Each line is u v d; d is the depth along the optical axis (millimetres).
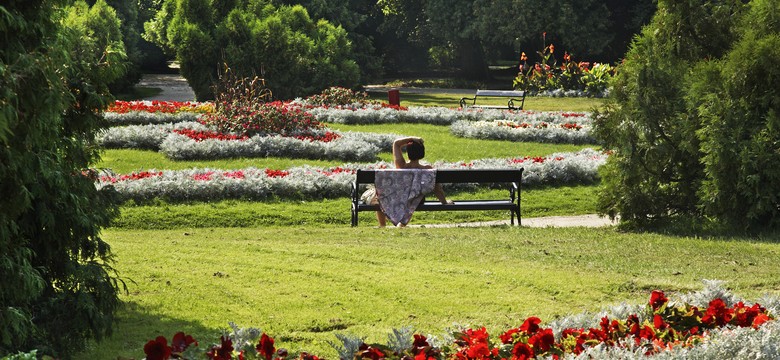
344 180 13984
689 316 5430
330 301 6852
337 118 23328
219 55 32469
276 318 6410
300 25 36812
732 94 9930
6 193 4855
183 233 10594
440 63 51000
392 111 24156
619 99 10984
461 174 11375
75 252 5691
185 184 13086
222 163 16500
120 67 5859
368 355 4562
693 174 10688
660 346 4715
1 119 4199
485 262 8195
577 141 20312
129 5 40719
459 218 12703
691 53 10953
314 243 9336
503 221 12453
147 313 6551
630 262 8141
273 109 19156
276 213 12422
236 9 32875
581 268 7930
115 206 6109
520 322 6301
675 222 10641
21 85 4586
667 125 10719
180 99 33281
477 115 24125
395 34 50188
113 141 18031
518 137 20562
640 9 40719
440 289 7184
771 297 5984
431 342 5199
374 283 7363
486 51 46594
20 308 4977
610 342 4871
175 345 4453
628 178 10805
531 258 8367
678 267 7914
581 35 39250
